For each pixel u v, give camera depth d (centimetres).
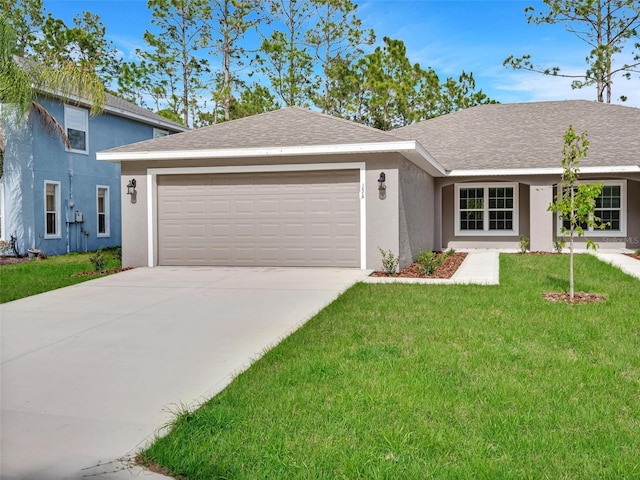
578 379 462
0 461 338
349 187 1221
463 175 1750
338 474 311
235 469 317
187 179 1300
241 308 809
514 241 1872
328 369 490
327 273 1155
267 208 1268
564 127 1977
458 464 320
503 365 503
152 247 1304
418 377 466
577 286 956
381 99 3053
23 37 3191
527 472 308
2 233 1691
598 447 337
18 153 1669
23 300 900
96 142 1947
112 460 339
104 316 771
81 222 1869
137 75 3556
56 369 530
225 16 3328
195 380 491
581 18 3150
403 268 1234
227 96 3334
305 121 1355
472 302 806
